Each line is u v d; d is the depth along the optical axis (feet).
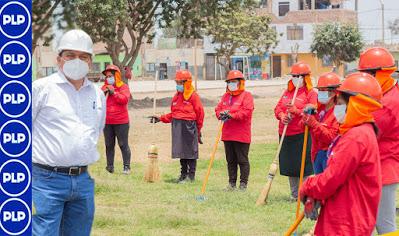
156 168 46.11
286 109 37.17
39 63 56.65
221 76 267.18
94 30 106.01
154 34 125.70
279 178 47.47
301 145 36.78
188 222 32.81
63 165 20.15
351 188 18.10
